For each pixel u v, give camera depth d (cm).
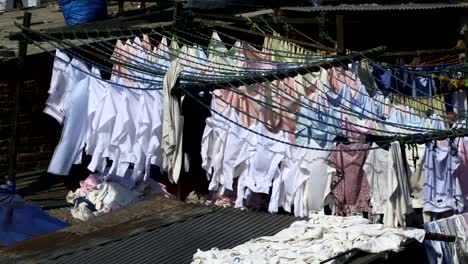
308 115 1463
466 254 1455
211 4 2011
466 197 1563
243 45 1611
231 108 1490
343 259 1133
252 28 1836
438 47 2081
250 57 1616
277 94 1441
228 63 1609
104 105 1553
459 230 1450
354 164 1445
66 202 1650
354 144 1427
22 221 1466
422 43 2081
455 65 1803
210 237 1269
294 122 1480
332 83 1493
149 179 1625
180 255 1212
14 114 1653
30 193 1683
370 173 1419
